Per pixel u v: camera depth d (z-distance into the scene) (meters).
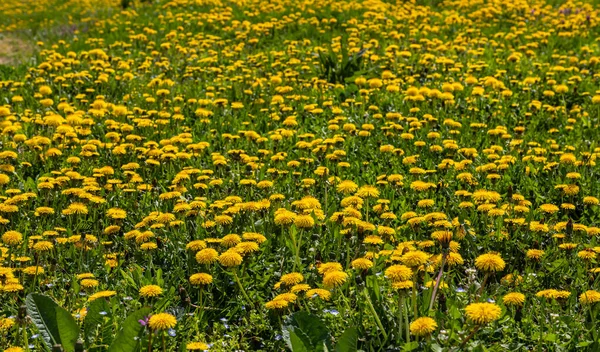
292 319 3.21
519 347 3.24
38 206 5.30
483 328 3.31
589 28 12.31
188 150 6.51
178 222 4.52
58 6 21.64
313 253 4.30
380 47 10.95
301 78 9.30
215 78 9.34
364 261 3.65
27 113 7.50
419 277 3.67
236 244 3.98
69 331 3.25
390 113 6.82
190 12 15.16
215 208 4.81
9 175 5.78
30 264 4.32
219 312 3.85
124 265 4.39
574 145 6.49
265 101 8.13
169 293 3.80
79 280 4.04
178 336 3.51
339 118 6.86
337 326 3.50
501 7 14.12
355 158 6.25
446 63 9.17
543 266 4.16
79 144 6.48
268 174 5.73
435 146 6.07
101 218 5.11
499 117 7.29
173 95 8.58
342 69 9.38
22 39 15.70
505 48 10.63
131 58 11.12
